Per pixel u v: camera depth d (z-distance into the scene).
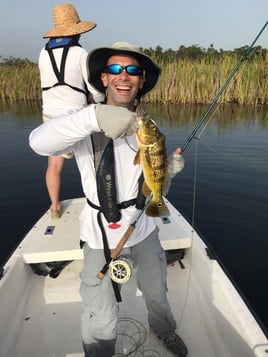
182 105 17.58
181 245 3.00
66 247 2.90
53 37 3.11
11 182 6.54
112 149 1.87
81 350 2.33
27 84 21.61
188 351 2.30
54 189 3.35
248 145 8.84
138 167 1.97
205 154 8.10
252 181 6.32
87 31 3.10
